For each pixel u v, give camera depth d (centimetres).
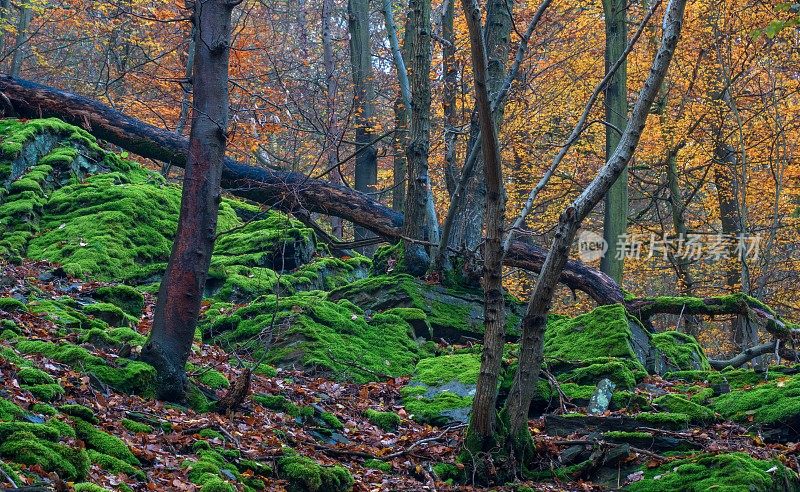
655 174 2289
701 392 853
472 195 1163
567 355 973
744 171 1728
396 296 1104
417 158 1161
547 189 2017
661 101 1916
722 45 1836
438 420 822
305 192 1315
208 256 719
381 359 971
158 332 700
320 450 686
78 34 2516
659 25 1847
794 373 903
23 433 463
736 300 1150
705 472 635
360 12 2050
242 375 705
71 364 662
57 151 1327
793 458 688
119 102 2175
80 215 1223
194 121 720
